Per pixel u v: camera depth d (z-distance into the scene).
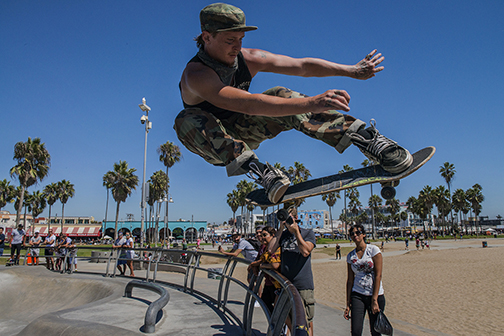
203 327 4.08
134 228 69.81
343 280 17.02
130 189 47.66
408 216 115.81
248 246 6.38
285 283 2.06
